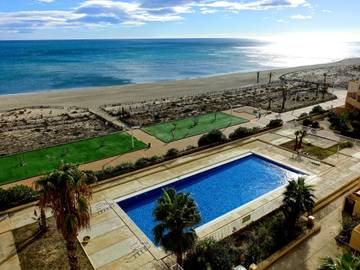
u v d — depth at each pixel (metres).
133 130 51.19
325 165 37.22
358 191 27.58
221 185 34.06
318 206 28.19
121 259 22.06
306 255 22.23
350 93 54.69
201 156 39.47
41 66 154.25
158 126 53.25
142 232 25.05
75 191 15.79
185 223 17.81
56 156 40.81
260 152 40.94
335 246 23.16
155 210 18.94
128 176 34.12
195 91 87.06
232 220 26.42
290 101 70.25
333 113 53.34
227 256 20.81
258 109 63.50
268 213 26.92
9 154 41.50
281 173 36.28
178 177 34.16
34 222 25.94
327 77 109.00
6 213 27.14
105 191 31.16
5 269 21.03
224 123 54.72
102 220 26.48
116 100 75.56
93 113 61.34
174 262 21.61
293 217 23.78
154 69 148.50
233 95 77.75
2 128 52.75
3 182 34.06
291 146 42.91
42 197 15.76
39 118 58.69
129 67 154.38
